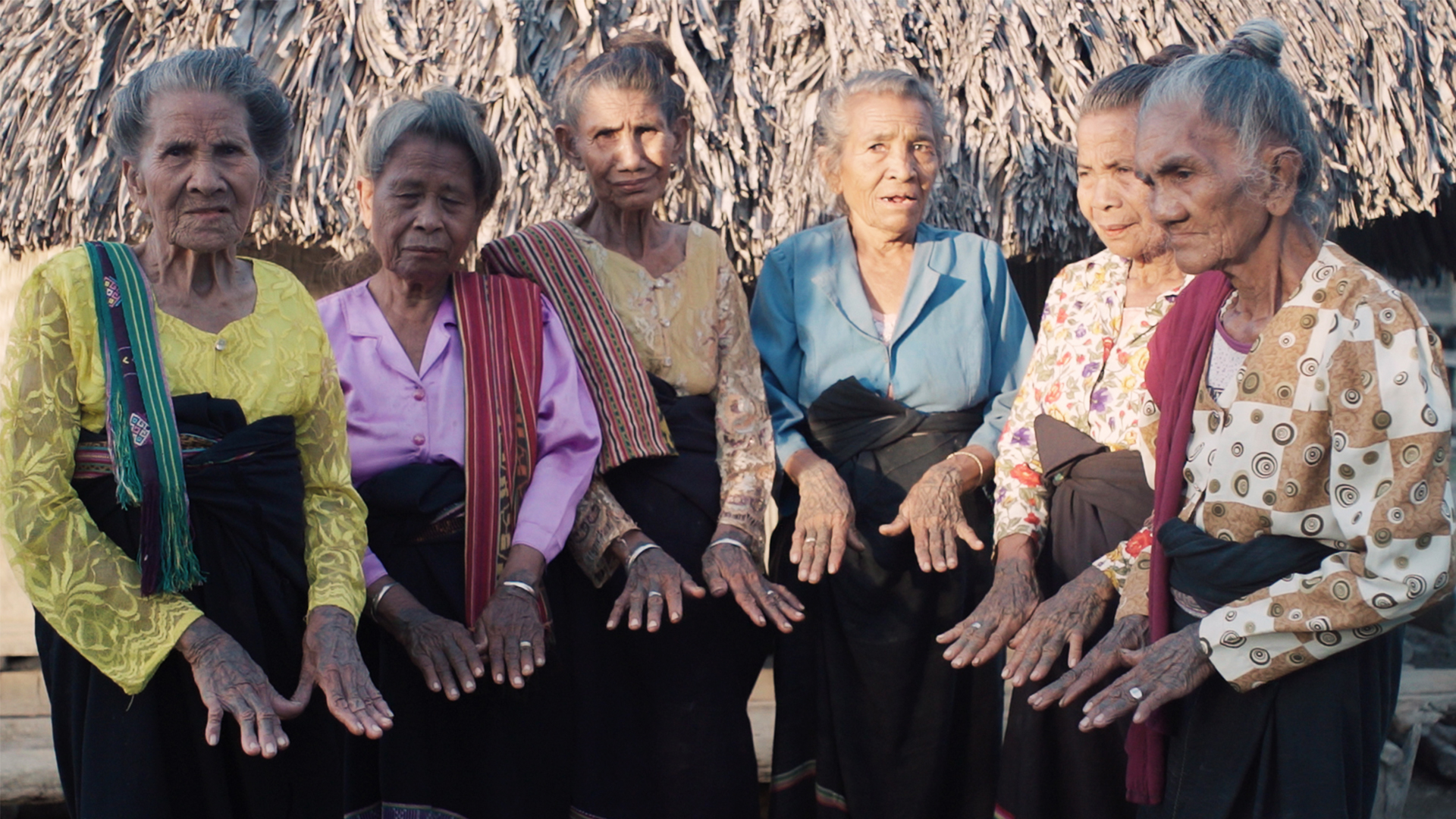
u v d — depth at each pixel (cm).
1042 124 287
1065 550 220
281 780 176
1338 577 158
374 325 212
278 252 324
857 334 246
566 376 220
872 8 292
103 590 157
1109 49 297
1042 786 217
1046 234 289
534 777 217
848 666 238
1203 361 179
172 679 166
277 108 174
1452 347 417
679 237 241
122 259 164
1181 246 167
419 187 201
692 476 227
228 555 168
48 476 156
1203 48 302
